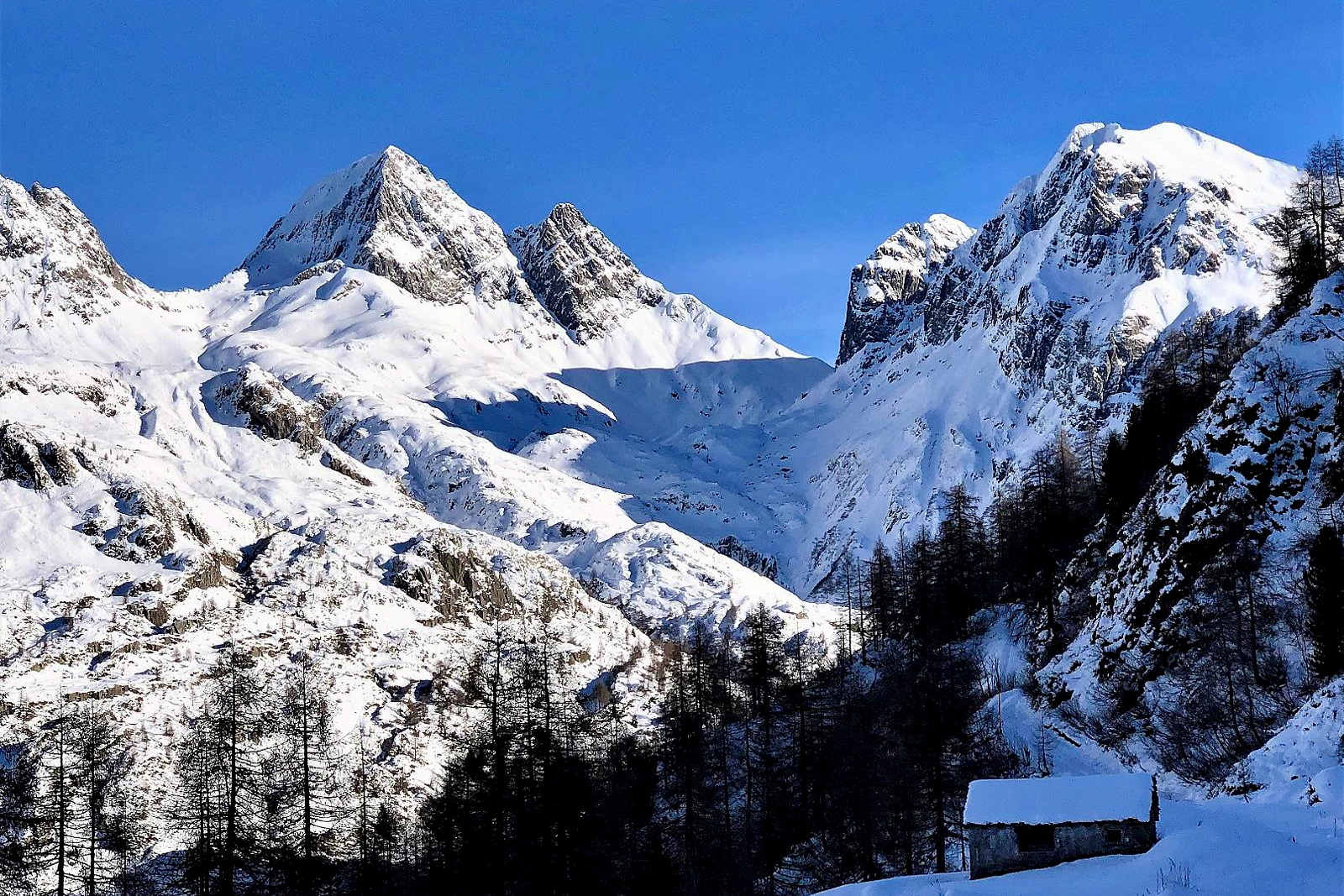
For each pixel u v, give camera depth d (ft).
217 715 310.45
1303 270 440.86
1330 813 206.90
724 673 485.15
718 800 382.63
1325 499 333.83
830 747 362.94
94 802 310.45
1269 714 295.28
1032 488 532.73
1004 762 324.39
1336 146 454.40
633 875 305.32
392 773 490.08
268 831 283.79
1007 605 493.77
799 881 327.47
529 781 297.12
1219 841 187.73
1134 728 332.39
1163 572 354.74
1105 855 195.31
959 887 193.06
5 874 292.61
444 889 300.81
